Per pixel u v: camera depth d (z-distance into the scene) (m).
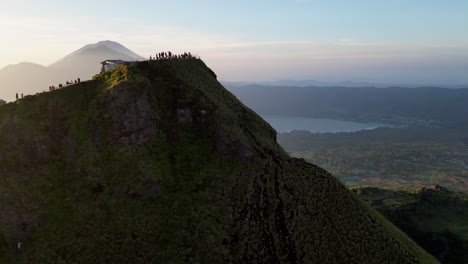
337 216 80.12
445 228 137.75
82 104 86.56
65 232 70.12
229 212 76.56
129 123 83.00
